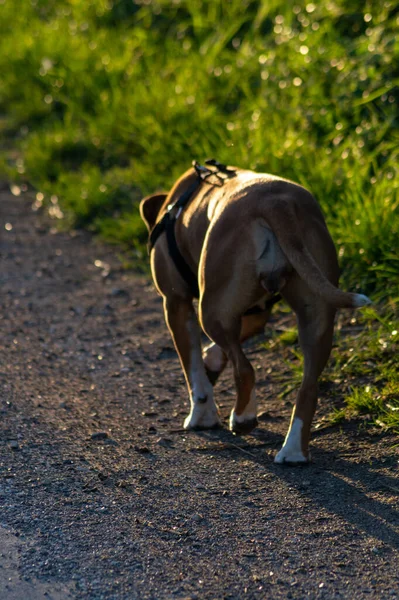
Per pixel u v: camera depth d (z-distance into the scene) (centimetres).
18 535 528
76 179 1338
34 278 1081
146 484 593
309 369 592
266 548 506
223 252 582
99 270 1101
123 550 509
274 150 1066
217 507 557
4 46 1881
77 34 1761
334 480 582
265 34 1438
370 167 1021
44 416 713
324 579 474
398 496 554
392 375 708
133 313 966
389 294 834
